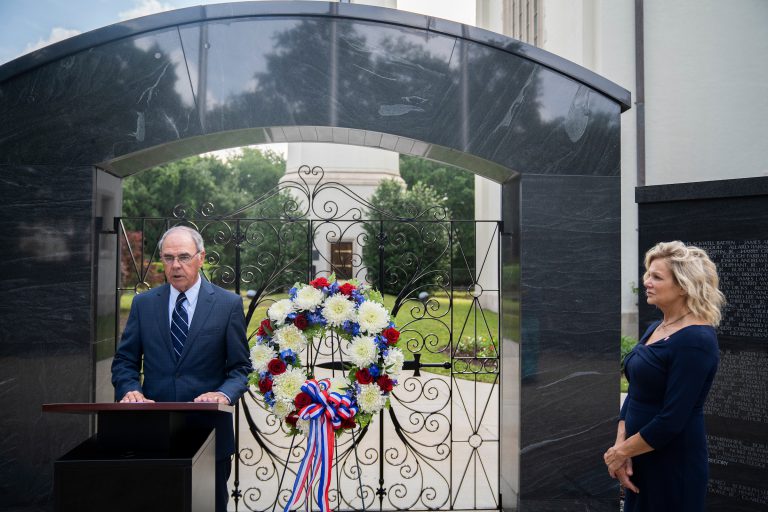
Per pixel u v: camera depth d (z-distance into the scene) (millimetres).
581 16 12242
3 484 4574
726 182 4613
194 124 4738
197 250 3623
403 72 4871
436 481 5969
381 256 5293
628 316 11898
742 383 4547
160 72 4719
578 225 4973
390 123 4859
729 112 11898
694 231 4793
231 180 32594
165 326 3629
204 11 4734
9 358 4598
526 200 4945
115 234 5086
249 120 4770
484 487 5852
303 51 4809
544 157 4961
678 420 2980
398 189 13469
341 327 3725
